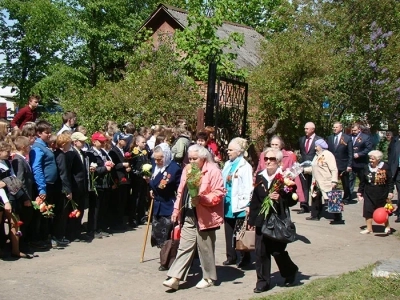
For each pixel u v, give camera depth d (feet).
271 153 22.26
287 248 31.45
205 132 34.91
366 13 71.61
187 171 22.15
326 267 26.84
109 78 114.62
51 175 29.07
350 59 67.00
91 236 32.45
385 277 22.45
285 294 21.16
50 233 31.09
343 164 46.11
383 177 35.63
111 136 34.94
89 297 21.59
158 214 25.36
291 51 62.18
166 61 60.54
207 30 63.67
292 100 61.52
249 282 24.11
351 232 36.52
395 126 71.77
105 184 32.37
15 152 27.73
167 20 88.38
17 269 25.30
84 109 53.83
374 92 67.26
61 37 108.47
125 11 115.34
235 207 25.80
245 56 88.12
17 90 130.41
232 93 48.44
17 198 26.78
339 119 69.72
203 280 23.30
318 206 40.47
